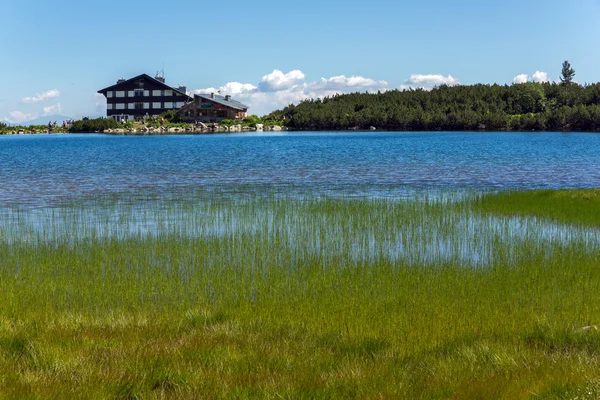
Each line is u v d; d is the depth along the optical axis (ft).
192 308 38.27
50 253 54.34
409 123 501.97
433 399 24.18
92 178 130.41
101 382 25.26
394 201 89.40
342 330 33.55
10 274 46.75
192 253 54.13
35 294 41.04
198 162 175.01
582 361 27.35
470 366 27.66
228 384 25.49
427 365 28.09
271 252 54.60
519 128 470.39
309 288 42.55
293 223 69.77
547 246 56.95
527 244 57.82
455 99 530.27
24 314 36.50
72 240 61.05
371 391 24.82
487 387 24.62
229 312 37.24
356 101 556.92
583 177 133.28
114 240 60.13
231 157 195.42
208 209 81.97
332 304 38.52
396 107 521.24
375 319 35.27
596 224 69.41
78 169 152.66
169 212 79.97
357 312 36.68
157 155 206.49
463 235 63.05
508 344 30.66
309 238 61.26
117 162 175.63
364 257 53.11
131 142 304.50
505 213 76.69
